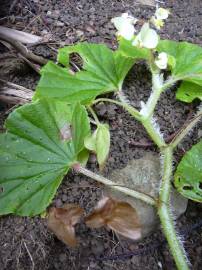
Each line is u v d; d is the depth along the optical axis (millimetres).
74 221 299
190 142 371
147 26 328
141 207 321
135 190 318
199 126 380
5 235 314
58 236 298
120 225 299
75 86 358
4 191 308
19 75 400
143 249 321
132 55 349
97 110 378
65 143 325
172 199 334
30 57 405
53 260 310
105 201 301
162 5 479
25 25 441
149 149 361
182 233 329
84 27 440
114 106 382
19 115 323
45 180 315
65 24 442
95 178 324
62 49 377
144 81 405
